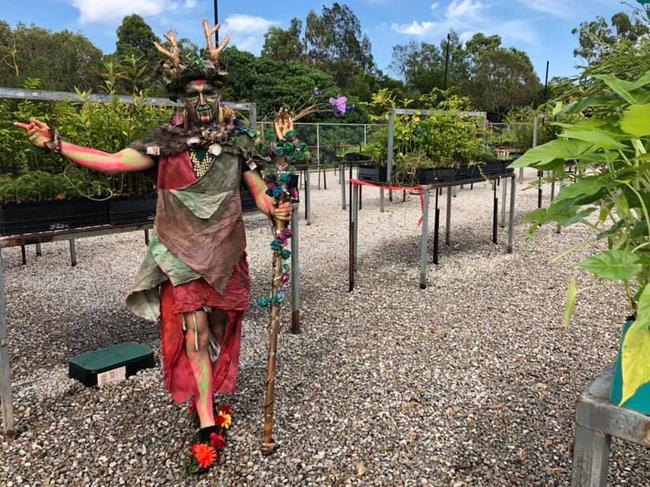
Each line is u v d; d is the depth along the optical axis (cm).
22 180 273
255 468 204
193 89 213
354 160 835
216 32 219
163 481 198
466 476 198
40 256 560
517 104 3634
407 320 360
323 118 1734
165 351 219
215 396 258
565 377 276
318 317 368
